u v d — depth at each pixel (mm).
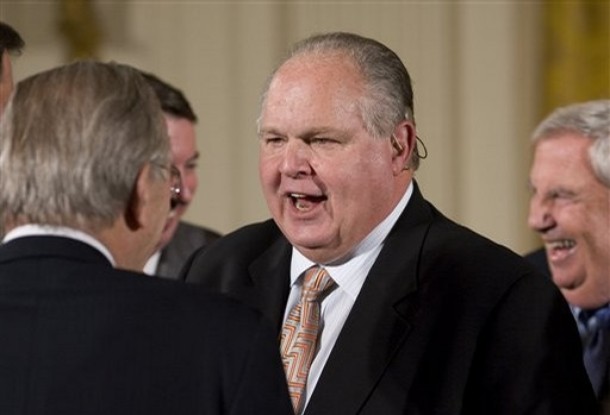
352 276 5051
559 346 4875
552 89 13414
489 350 4844
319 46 4867
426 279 4969
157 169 3910
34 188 3783
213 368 3758
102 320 3770
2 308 3807
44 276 3818
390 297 4953
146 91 3936
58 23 12547
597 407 4992
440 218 5289
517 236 13398
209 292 3918
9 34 6148
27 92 3863
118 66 3973
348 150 4758
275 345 3881
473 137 13414
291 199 4863
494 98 13422
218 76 13078
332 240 4867
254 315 3893
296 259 5227
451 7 13359
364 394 4809
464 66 13406
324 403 4844
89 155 3766
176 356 3758
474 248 5051
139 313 3791
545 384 4801
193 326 3801
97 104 3803
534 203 6230
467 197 13406
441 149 13359
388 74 4840
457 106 13398
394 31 13242
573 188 6043
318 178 4762
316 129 4723
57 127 3781
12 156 3811
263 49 13094
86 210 3793
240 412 3727
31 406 3693
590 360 6141
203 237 8453
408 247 5055
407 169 5027
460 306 4898
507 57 13406
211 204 13094
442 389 4777
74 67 3904
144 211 3891
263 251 5473
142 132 3844
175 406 3717
